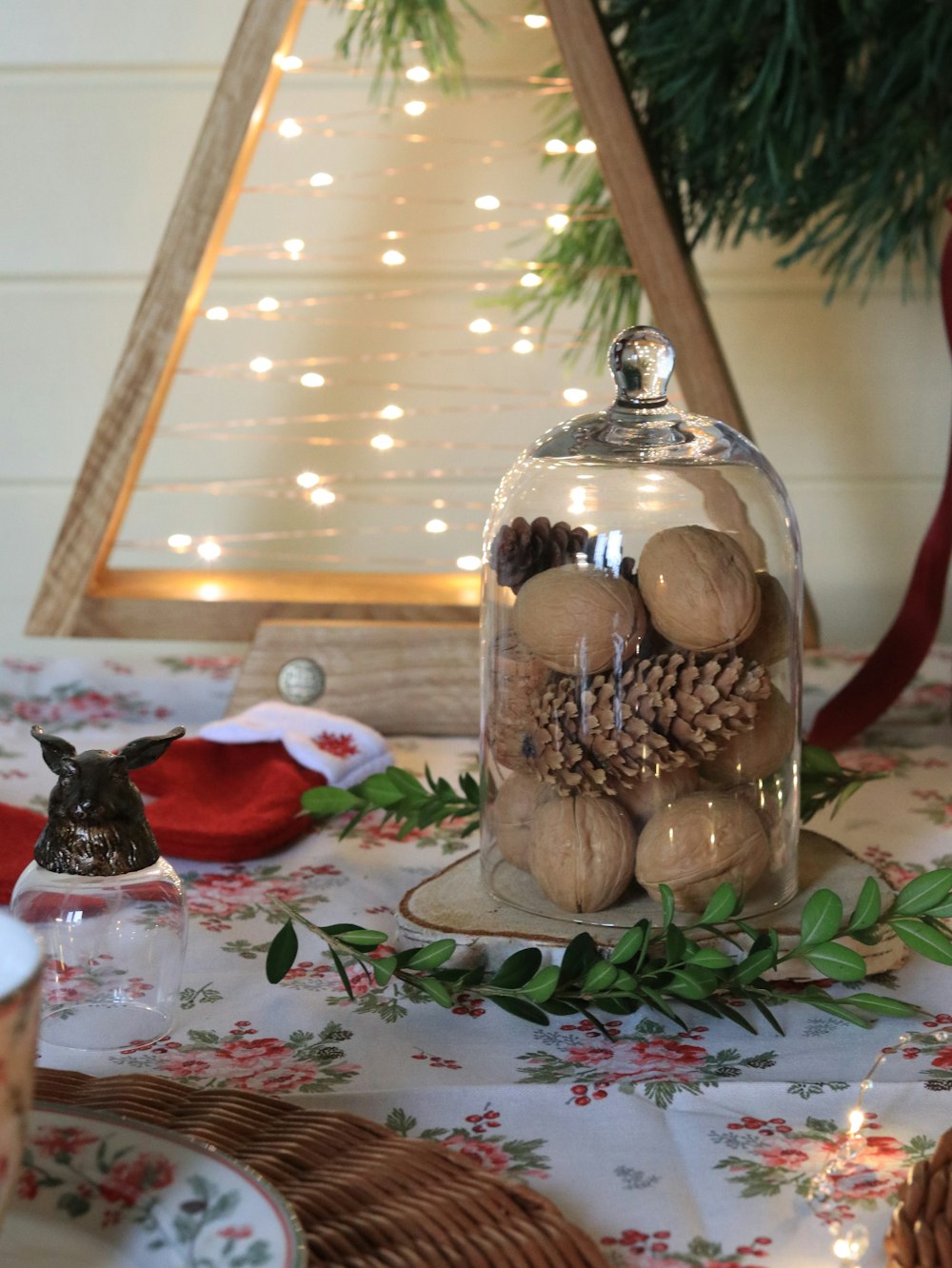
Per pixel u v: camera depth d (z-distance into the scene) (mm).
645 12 1039
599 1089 638
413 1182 572
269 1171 573
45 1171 551
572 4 949
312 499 1196
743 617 686
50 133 1299
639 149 962
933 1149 606
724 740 692
